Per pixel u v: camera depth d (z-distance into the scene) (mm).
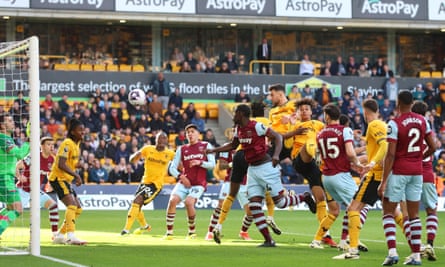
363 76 65625
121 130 56219
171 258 21422
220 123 62719
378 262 20609
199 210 49500
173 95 60031
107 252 23031
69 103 59656
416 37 72625
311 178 25688
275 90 27531
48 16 60562
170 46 68250
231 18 63594
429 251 21219
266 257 21734
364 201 21734
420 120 19984
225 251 23469
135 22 65062
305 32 70750
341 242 23891
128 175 51938
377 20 65875
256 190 24547
